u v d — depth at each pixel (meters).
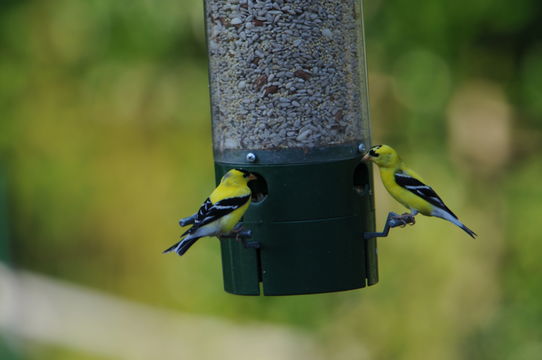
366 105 8.17
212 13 8.04
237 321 13.51
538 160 13.72
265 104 7.79
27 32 14.48
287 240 7.61
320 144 7.72
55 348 14.51
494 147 13.73
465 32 13.49
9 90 14.75
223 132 7.98
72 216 15.05
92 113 14.70
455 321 12.88
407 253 13.02
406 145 13.63
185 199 14.41
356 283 7.74
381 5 13.62
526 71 13.73
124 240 14.94
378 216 13.07
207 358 13.45
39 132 14.92
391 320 12.86
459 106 13.66
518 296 13.15
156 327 14.26
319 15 7.81
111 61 14.04
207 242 13.82
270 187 7.66
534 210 13.46
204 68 14.14
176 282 14.22
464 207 13.41
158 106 14.33
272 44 7.79
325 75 7.81
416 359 12.73
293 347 12.93
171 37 13.84
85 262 15.04
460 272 13.00
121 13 13.62
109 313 14.67
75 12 13.85
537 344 12.80
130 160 14.77
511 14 13.37
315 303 13.12
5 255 14.28
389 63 13.65
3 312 14.38
